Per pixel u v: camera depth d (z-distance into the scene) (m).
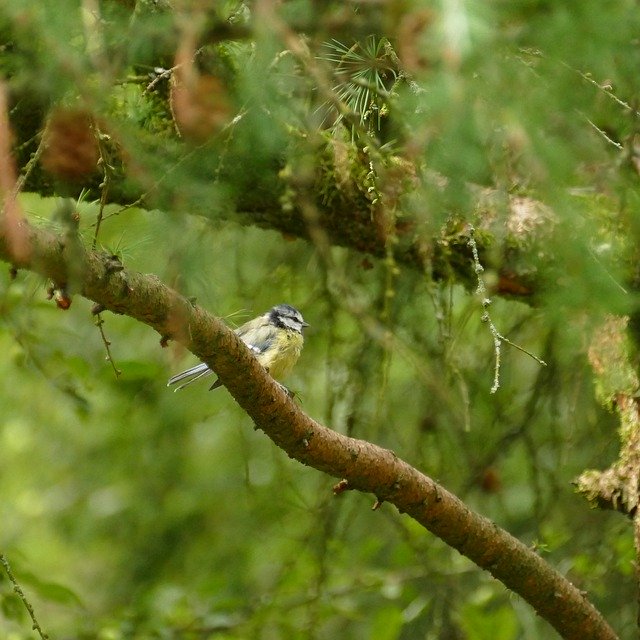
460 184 6.27
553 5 4.93
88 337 14.75
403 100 6.42
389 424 12.54
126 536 16.34
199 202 8.01
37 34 5.56
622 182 7.84
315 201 9.07
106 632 10.83
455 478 12.48
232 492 15.70
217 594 12.07
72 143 7.65
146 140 7.98
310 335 12.81
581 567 11.00
